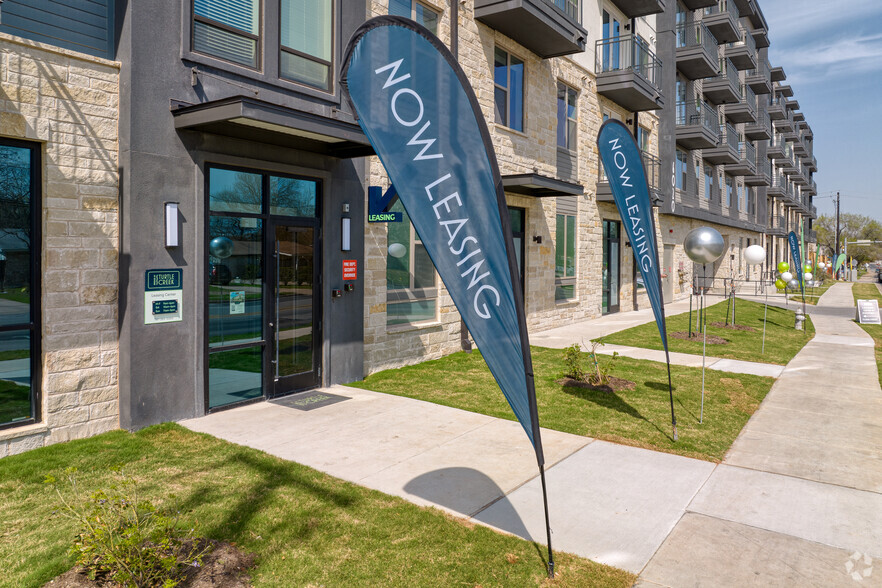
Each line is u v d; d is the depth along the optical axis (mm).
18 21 5641
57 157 5832
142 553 3502
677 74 24719
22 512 4496
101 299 6234
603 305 19188
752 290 34812
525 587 3699
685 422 7352
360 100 4105
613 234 19875
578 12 16016
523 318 3703
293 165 7973
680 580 3812
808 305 25656
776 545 4293
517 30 12609
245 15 7328
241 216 7508
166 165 6551
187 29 6656
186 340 6855
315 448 6117
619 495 5133
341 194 8812
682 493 5199
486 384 9148
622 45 19234
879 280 60750
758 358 11922
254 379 7859
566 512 4777
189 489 4977
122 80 6285
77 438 6090
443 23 11094
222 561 3820
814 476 5656
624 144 6656
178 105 6617
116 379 6418
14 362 5680
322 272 8711
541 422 7227
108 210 6262
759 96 41969
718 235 10789
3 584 3535
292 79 7934
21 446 5676
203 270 6973
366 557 4004
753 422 7480
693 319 18219
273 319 8008
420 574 3816
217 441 6219
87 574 3617
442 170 3848
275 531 4312
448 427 6941
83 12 6145
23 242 5707
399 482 5285
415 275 10812
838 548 4262
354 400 8086
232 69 7117
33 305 5785
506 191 13102
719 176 31359
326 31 8367
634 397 8531
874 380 9992
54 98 5785
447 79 3791
